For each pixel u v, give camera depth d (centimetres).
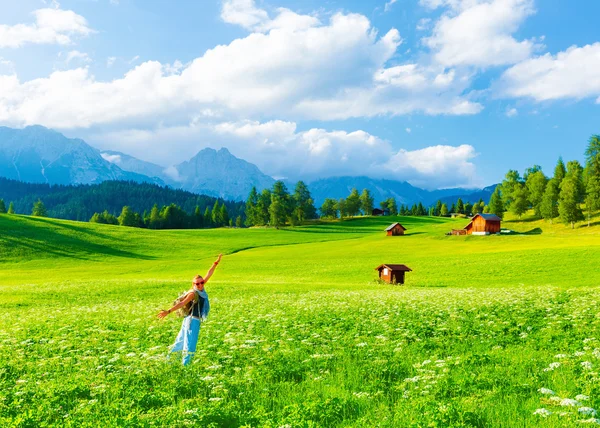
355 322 1959
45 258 9131
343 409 864
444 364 1161
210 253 10575
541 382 1001
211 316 2344
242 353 1372
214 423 798
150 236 12725
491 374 1055
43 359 1379
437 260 7431
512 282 5150
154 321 2114
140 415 833
